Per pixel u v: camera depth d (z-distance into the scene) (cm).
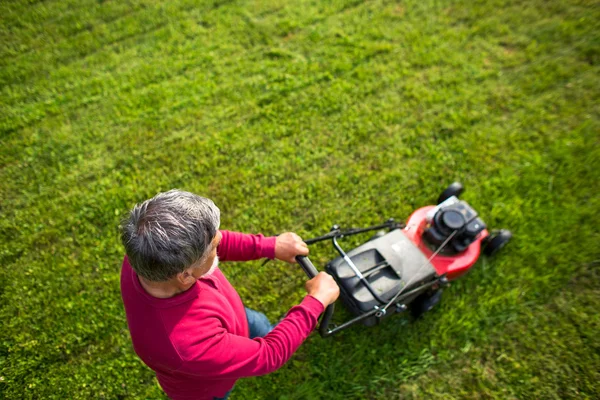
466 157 481
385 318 384
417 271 333
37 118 530
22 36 618
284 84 555
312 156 488
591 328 375
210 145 498
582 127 497
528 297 393
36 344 371
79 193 467
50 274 410
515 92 536
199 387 217
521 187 459
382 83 551
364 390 357
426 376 362
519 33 600
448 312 387
